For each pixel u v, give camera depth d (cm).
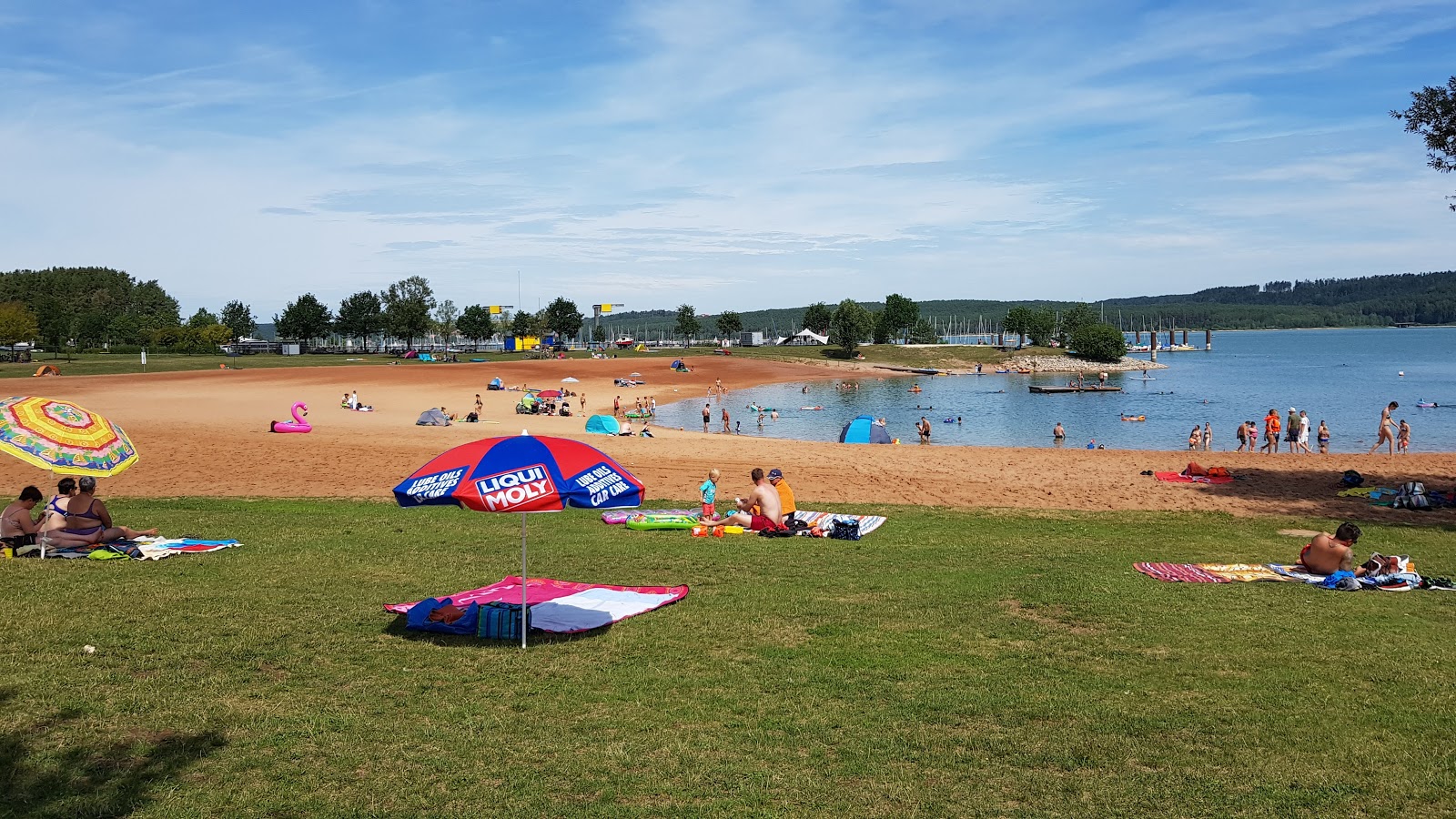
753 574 1266
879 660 887
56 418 1272
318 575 1212
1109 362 14838
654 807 587
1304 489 2341
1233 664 881
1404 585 1212
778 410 7138
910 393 8888
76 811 561
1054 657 902
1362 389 8656
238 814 566
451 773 632
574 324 17125
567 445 910
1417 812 591
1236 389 8838
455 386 7950
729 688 807
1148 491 2289
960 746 688
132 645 882
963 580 1240
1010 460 2947
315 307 14638
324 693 775
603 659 880
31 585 1112
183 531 1534
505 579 1185
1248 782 630
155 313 19212
